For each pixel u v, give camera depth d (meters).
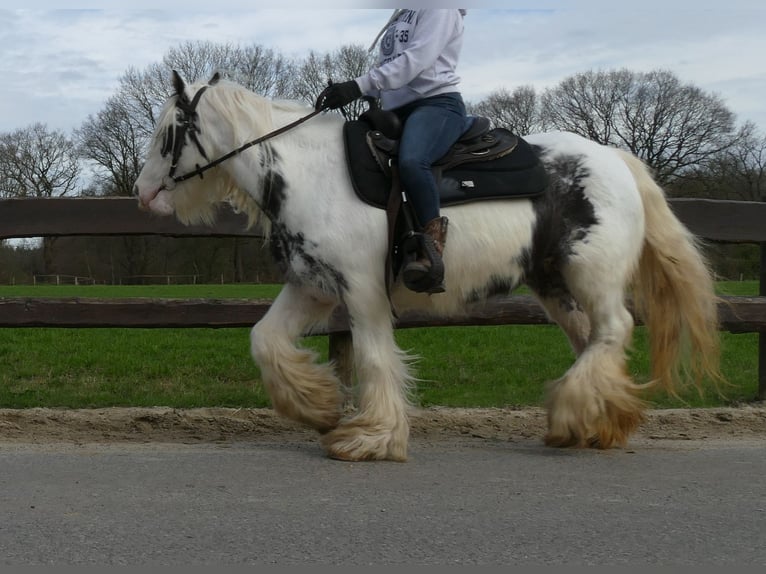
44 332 12.03
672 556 3.12
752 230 6.82
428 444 5.28
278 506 3.68
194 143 4.86
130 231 6.29
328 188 4.62
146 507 3.65
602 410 4.82
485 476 4.27
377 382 4.63
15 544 3.19
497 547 3.19
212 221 5.23
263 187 4.72
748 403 6.96
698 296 5.12
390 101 4.87
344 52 32.28
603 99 49.41
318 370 4.86
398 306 4.88
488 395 7.28
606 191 4.91
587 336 5.31
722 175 44.97
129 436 5.53
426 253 4.43
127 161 44.59
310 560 3.05
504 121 51.75
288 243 4.68
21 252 49.97
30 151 53.28
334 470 4.37
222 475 4.23
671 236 5.14
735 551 3.17
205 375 8.40
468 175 4.70
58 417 5.91
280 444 5.25
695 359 5.16
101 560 3.04
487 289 4.83
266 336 4.79
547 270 5.13
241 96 4.81
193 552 3.12
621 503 3.78
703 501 3.82
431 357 9.80
